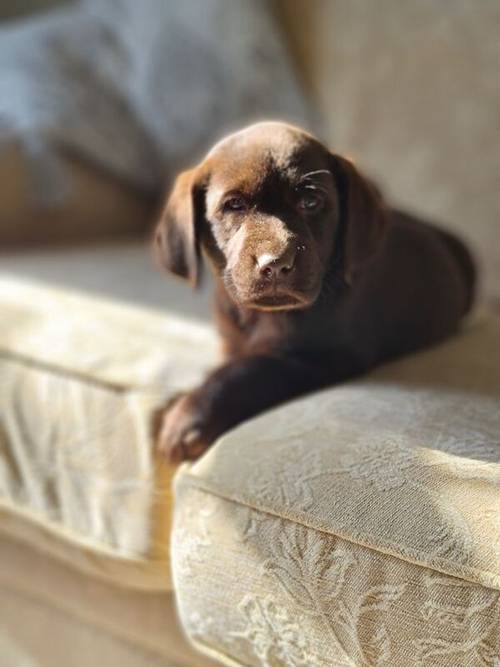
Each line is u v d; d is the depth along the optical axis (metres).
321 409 0.50
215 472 0.46
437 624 0.38
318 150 0.51
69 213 1.08
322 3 1.07
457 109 0.94
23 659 0.69
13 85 1.04
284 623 0.43
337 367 0.57
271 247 0.47
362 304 0.59
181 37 1.10
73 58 1.11
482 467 0.42
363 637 0.40
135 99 1.12
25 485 0.60
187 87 1.10
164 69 1.10
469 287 0.75
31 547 0.65
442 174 0.95
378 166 1.00
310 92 1.08
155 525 0.53
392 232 0.63
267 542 0.43
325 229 0.51
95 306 0.74
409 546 0.39
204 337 0.67
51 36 1.11
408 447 0.45
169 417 0.54
